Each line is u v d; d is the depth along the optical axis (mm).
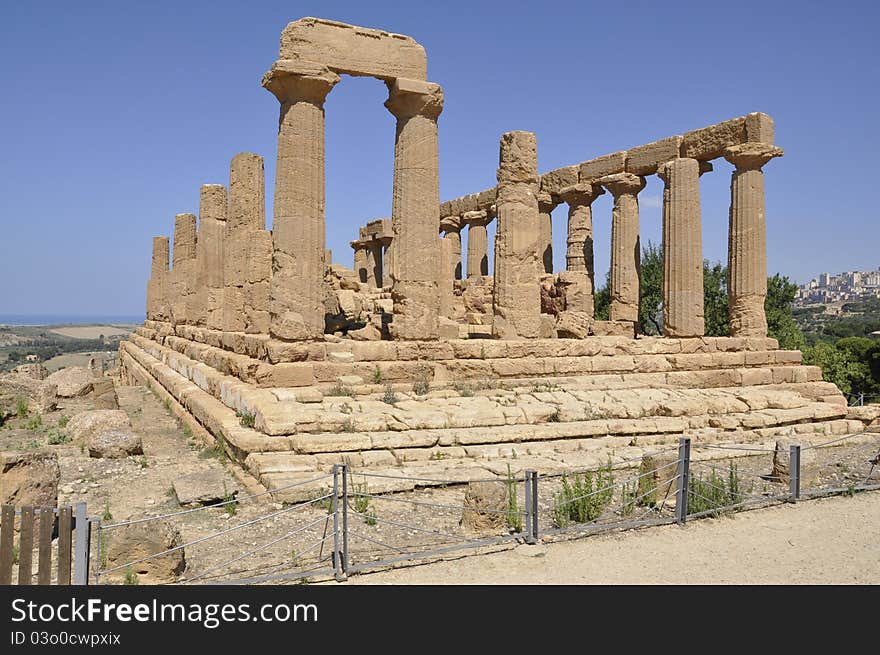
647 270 39344
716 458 14266
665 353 20016
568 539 9000
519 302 17984
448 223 34438
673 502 10898
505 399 15352
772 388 20375
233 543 8656
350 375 15234
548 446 13633
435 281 16547
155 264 36656
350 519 9570
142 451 13484
